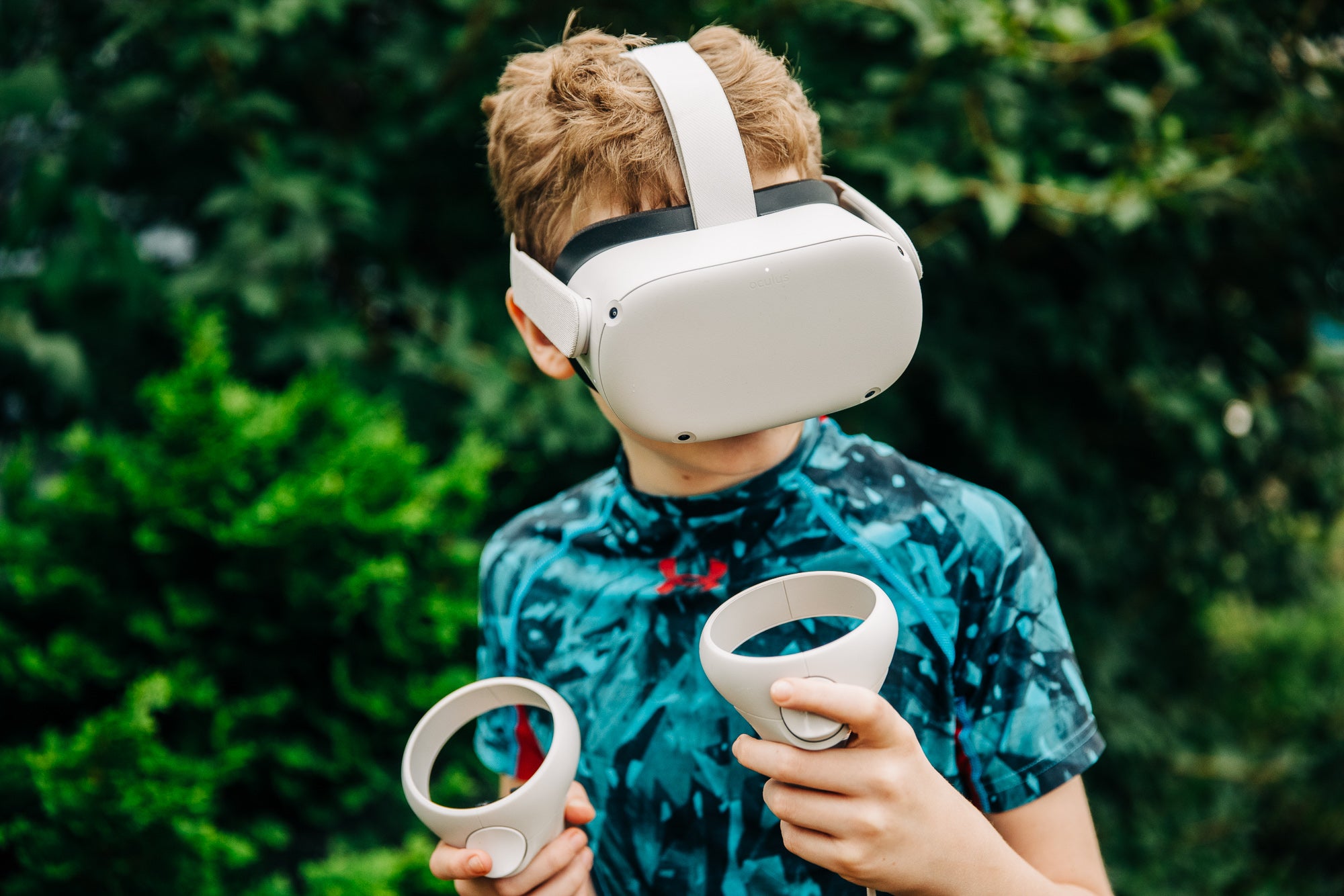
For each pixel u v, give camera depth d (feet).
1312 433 8.95
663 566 3.14
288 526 4.98
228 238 6.19
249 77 6.72
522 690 2.79
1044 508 7.91
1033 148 6.42
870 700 2.10
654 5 6.46
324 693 5.46
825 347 2.31
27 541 5.21
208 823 4.75
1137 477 8.80
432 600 5.52
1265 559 9.77
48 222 6.60
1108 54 6.89
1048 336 7.23
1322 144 7.55
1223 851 8.93
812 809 2.21
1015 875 2.37
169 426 5.22
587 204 2.68
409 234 7.17
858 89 6.58
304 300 6.53
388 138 6.54
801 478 3.04
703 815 2.99
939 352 6.90
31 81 6.09
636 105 2.61
